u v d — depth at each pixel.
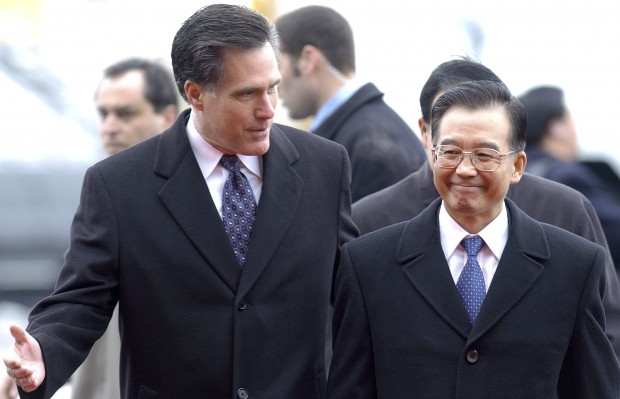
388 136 16.52
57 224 26.20
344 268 12.19
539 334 11.64
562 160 21.12
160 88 17.75
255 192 12.74
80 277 12.21
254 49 11.97
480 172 11.50
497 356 11.59
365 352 12.00
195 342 12.22
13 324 11.50
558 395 11.95
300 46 17.64
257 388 12.27
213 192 12.62
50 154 27.95
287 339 12.45
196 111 12.43
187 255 12.29
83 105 30.05
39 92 29.91
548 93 21.53
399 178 16.30
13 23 33.25
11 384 15.15
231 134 12.18
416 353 11.70
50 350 11.70
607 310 14.03
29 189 26.73
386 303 11.91
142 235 12.32
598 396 11.73
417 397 11.64
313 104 17.88
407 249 12.02
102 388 15.39
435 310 11.76
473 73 13.84
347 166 13.16
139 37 32.94
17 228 25.94
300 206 12.69
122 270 12.33
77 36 33.00
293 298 12.49
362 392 11.95
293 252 12.52
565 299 11.76
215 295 12.27
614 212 20.77
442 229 12.05
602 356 11.79
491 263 11.97
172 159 12.55
